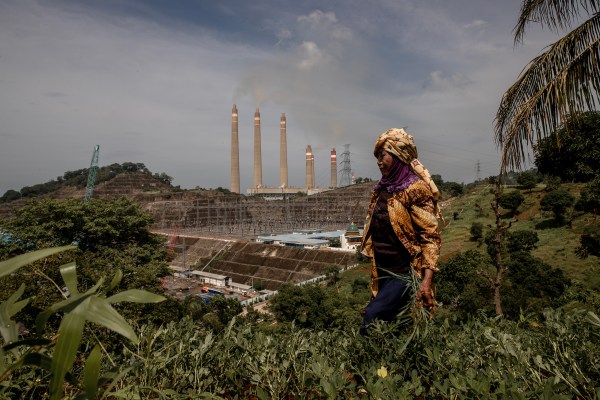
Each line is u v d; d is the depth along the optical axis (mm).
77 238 28125
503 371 2521
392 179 3494
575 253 33844
